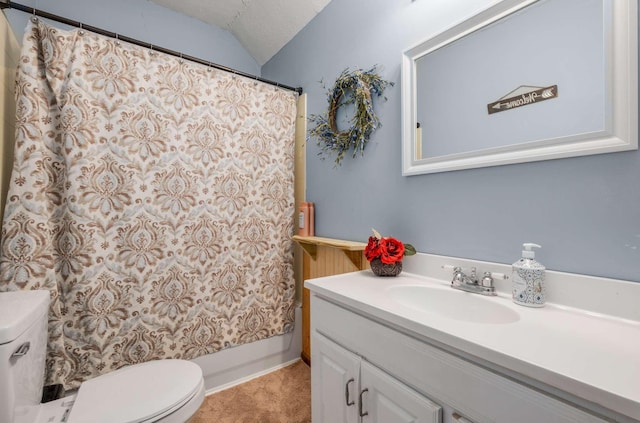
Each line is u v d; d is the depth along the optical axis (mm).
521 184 946
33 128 1185
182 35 2102
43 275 1182
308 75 1947
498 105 999
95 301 1312
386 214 1409
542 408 522
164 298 1497
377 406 844
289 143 1961
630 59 744
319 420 1090
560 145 858
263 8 2006
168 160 1512
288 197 1962
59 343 1215
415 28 1268
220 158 1680
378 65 1440
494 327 697
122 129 1389
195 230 1594
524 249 938
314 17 1885
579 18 827
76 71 1278
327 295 1034
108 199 1351
